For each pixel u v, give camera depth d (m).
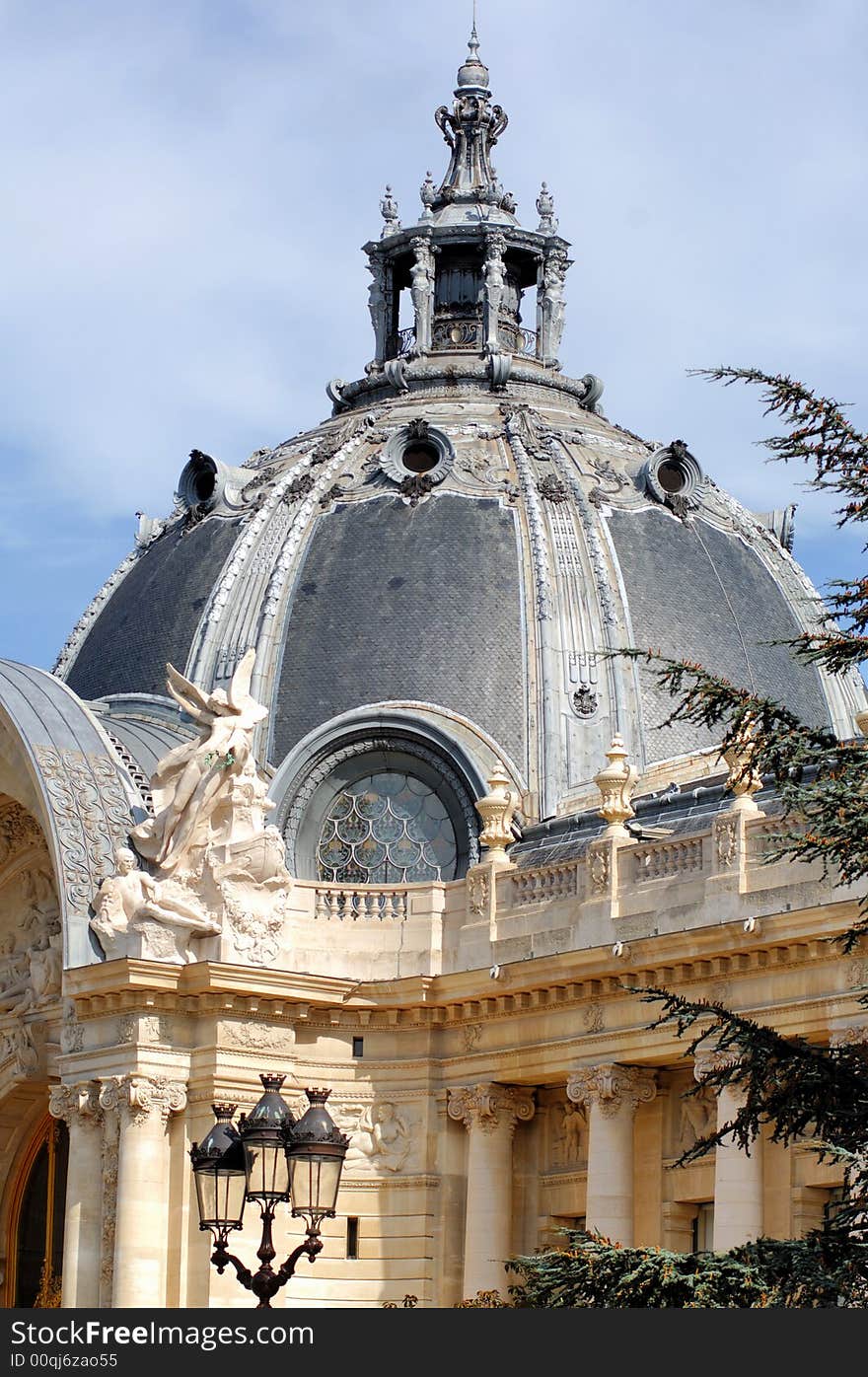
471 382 74.50
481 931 60.94
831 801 36.72
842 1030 51.81
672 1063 56.81
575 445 72.19
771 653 70.25
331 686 67.56
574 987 58.03
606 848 58.00
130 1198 59.34
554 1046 58.62
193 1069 60.50
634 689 67.19
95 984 60.41
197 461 74.12
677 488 72.44
